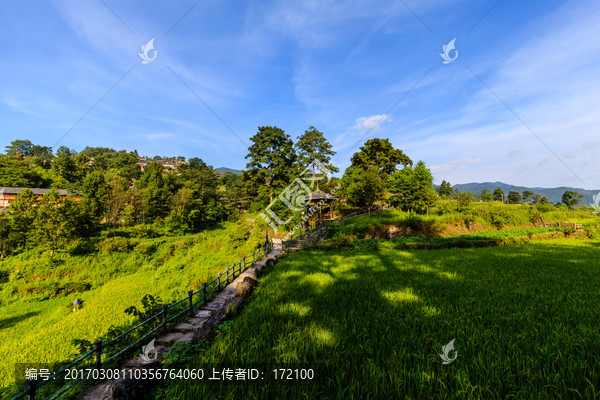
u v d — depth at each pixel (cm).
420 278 991
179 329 655
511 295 745
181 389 348
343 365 385
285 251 1998
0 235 2734
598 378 337
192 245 3394
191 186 7050
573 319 554
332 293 797
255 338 484
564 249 1848
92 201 4222
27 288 2008
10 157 7588
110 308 1518
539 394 317
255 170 4303
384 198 3872
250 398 324
